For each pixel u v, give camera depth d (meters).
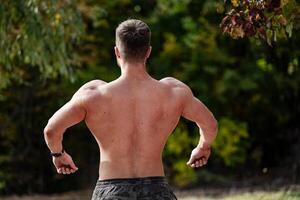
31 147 33.03
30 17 22.92
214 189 29.58
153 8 36.34
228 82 33.28
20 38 23.55
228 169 33.53
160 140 9.55
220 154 32.78
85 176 33.34
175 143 32.50
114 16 34.88
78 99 9.46
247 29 12.71
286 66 24.64
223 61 33.75
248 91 34.03
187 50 34.50
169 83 9.79
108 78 33.22
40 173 33.06
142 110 9.51
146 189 9.26
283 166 33.28
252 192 25.53
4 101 32.88
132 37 9.54
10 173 32.53
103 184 9.34
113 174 9.35
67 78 30.02
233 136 32.72
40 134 33.25
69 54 25.67
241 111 34.38
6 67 26.23
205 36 34.22
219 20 33.91
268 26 12.68
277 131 34.56
